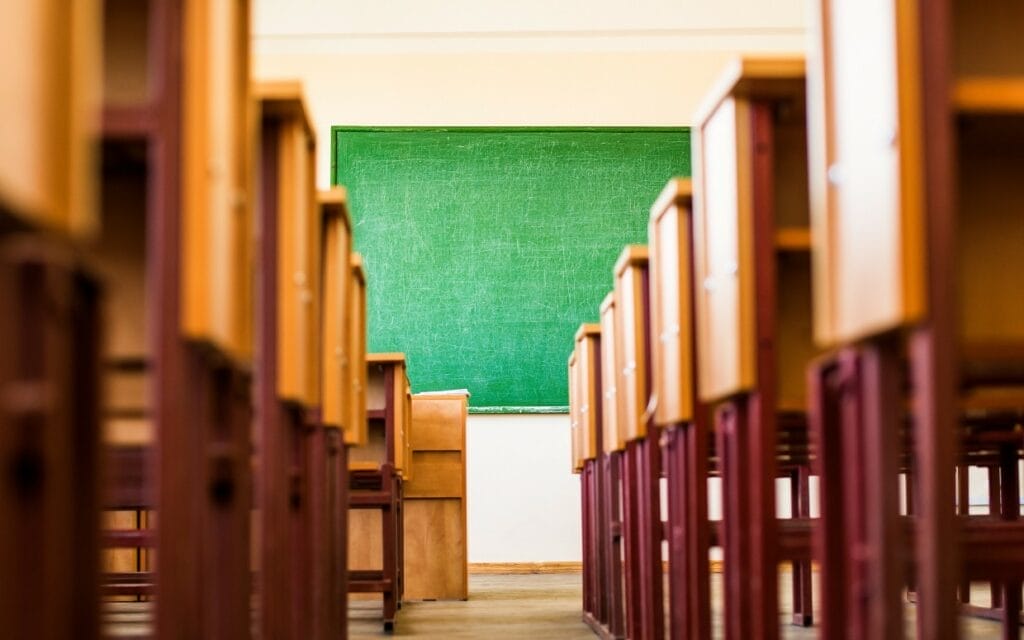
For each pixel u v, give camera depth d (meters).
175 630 1.49
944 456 1.33
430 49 7.12
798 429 2.65
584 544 4.54
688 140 7.12
